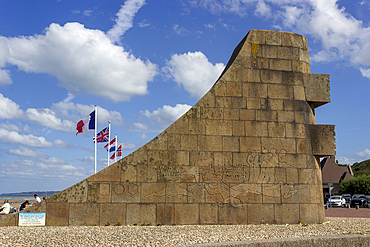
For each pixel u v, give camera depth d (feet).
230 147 33.63
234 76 35.04
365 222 34.37
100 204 31.22
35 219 30.32
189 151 32.96
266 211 33.12
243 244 18.75
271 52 36.24
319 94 36.19
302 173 34.40
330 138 35.35
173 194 32.14
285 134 34.76
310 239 20.57
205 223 32.09
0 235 24.34
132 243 21.16
